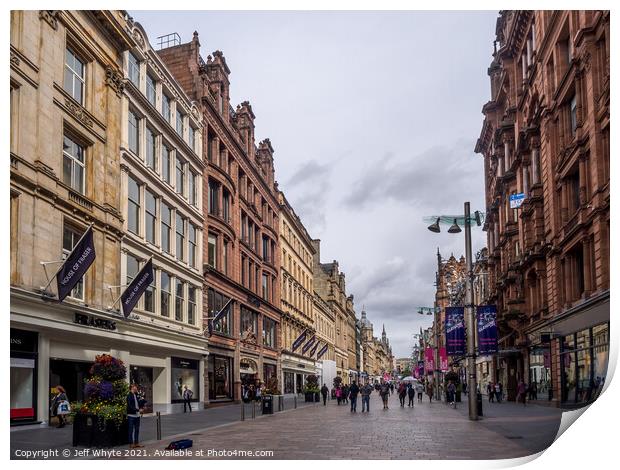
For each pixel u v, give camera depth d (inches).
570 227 1085.8
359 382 5467.5
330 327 3740.2
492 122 2108.8
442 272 4276.6
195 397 1414.9
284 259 2571.4
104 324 952.3
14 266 741.9
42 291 782.5
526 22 1519.4
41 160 801.6
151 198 1215.6
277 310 2331.4
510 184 1781.5
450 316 1310.3
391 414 1249.4
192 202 1476.4
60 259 840.3
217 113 1642.5
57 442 637.3
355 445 642.8
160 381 1237.1
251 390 1731.1
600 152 907.4
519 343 1590.8
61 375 880.9
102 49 1004.6
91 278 944.9
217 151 1658.5
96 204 954.7
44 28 827.4
